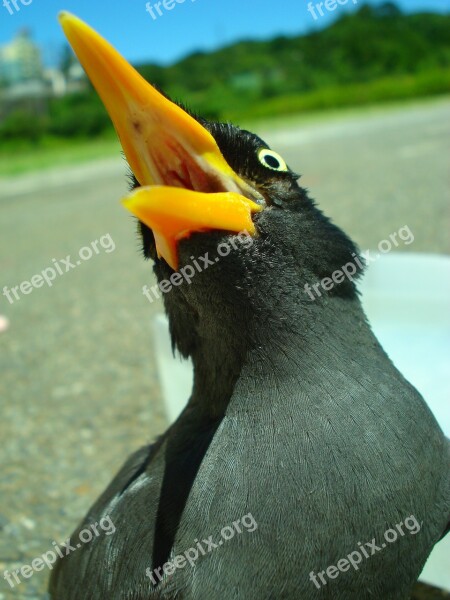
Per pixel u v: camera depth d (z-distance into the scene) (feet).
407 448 0.38
